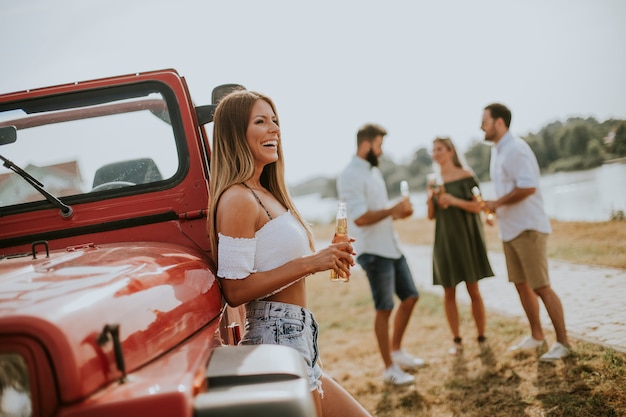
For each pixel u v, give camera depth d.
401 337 5.22
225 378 1.70
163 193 2.81
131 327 1.70
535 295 4.86
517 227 4.65
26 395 1.48
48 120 2.92
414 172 36.62
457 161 5.37
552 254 7.25
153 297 1.85
